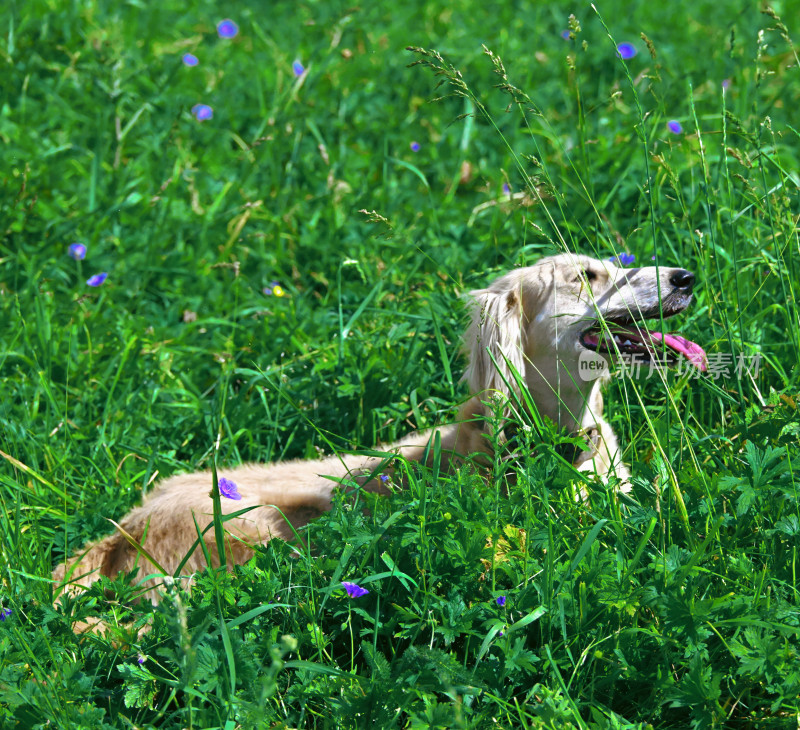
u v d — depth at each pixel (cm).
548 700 280
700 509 341
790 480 338
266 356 568
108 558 443
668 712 307
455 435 473
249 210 706
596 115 854
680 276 461
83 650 341
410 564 340
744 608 301
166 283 671
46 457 486
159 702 323
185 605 333
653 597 306
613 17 1105
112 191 749
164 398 566
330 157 794
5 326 598
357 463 470
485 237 666
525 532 344
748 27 1027
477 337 461
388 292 619
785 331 500
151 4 1177
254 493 454
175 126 770
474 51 991
